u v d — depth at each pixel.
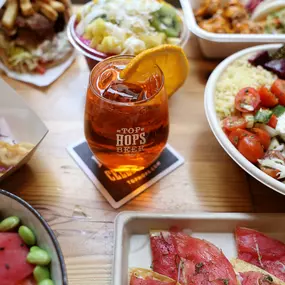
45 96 0.52
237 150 0.42
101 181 0.44
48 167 0.45
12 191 0.42
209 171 0.45
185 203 0.43
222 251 0.39
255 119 0.45
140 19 0.49
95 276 0.38
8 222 0.34
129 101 0.38
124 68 0.38
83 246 0.39
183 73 0.45
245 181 0.45
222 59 0.57
